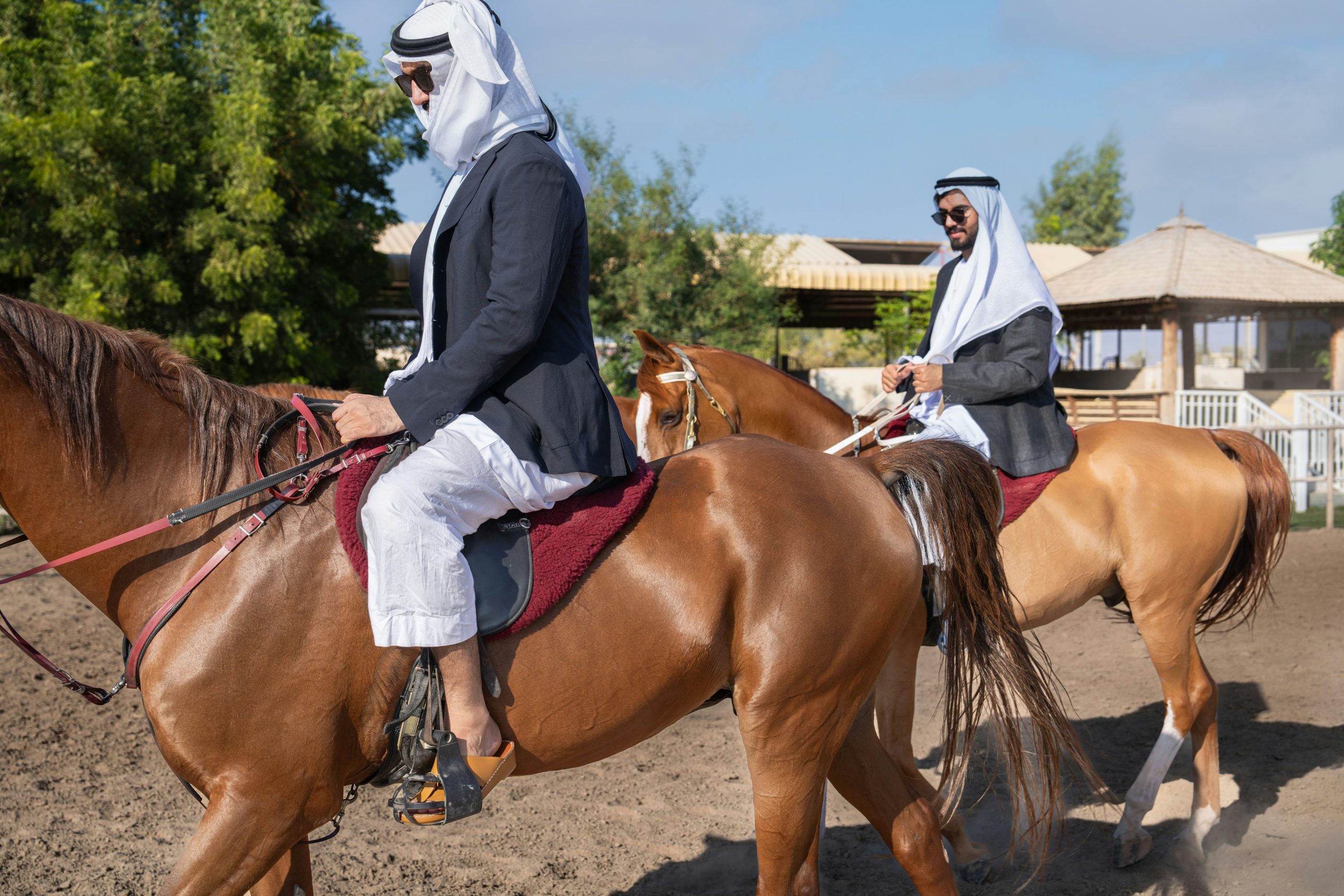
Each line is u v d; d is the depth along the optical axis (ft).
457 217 6.91
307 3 47.19
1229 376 67.62
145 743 15.75
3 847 11.75
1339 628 22.13
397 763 7.01
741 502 7.47
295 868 7.63
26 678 18.90
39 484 6.53
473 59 6.66
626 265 53.93
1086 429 13.14
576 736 7.05
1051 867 11.80
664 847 12.24
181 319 40.45
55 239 39.88
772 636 7.29
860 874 11.64
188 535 6.64
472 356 6.56
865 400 63.62
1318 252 72.23
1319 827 12.54
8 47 38.68
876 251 92.79
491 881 11.29
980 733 15.89
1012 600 11.66
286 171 43.32
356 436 6.71
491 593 6.69
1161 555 12.15
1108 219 152.05
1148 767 11.99
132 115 37.93
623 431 7.45
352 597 6.56
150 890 10.85
